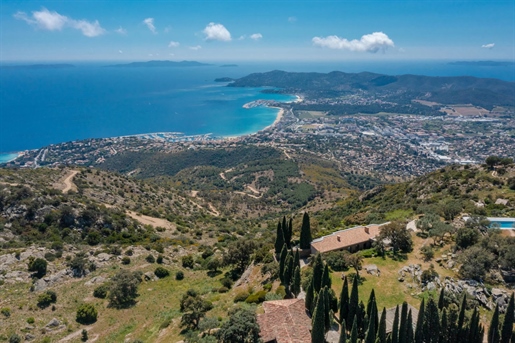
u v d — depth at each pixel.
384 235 67.62
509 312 39.97
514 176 101.31
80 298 64.06
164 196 161.75
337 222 99.75
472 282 52.09
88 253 81.88
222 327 42.75
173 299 67.12
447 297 47.34
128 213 119.88
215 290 68.38
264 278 64.50
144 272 77.75
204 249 98.75
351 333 39.00
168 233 112.19
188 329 52.31
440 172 130.62
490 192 95.50
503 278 52.25
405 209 100.25
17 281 64.94
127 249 87.81
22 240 84.94
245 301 56.19
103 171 159.88
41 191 105.00
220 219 149.50
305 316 44.91
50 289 64.81
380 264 62.38
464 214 77.50
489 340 40.09
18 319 55.19
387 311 48.31
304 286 52.47
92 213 100.50
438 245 66.19
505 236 61.56
